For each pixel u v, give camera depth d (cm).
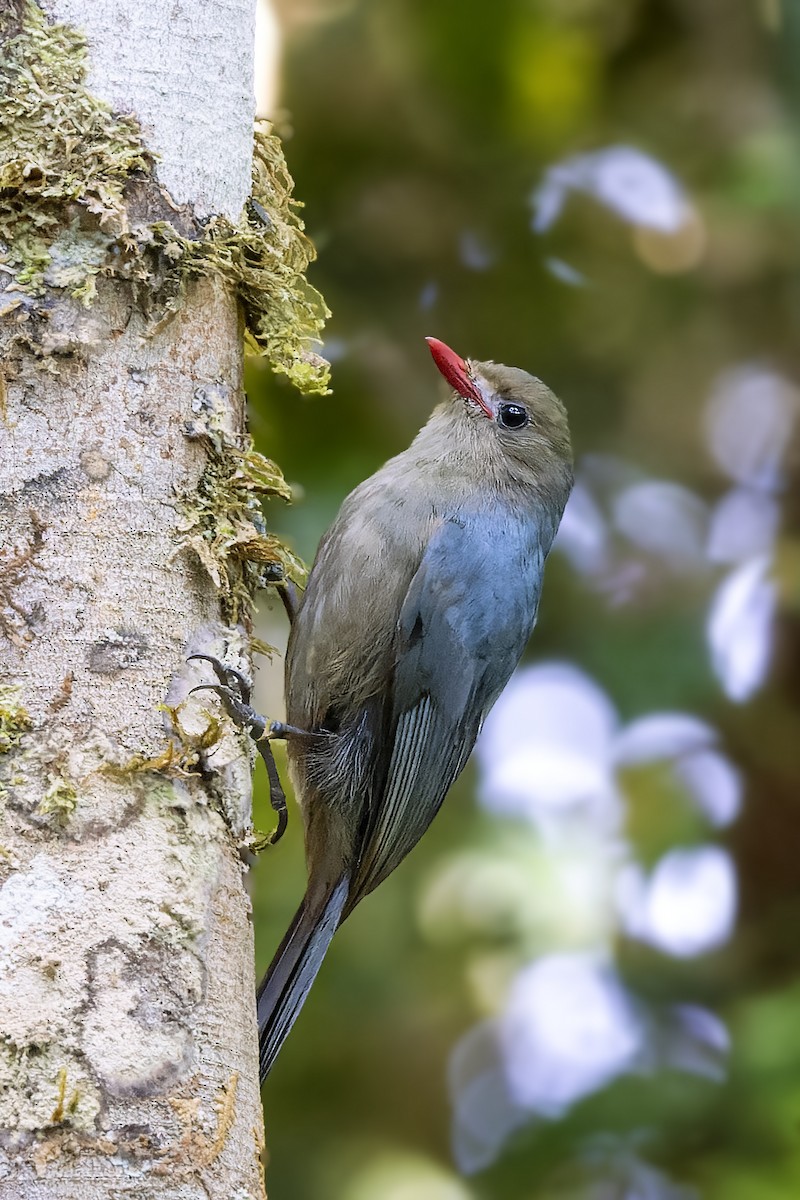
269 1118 1233
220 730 622
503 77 1289
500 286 1332
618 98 1342
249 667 685
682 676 1295
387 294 1318
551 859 1280
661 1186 1154
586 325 1364
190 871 607
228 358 691
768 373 1435
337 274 1310
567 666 1325
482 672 927
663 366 1396
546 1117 1204
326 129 1291
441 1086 1261
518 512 961
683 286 1379
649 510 1392
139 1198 557
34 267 642
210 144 687
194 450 661
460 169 1317
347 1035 1255
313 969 861
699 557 1369
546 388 1010
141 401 650
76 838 591
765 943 1277
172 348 663
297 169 1290
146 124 668
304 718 891
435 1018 1262
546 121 1312
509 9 1270
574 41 1301
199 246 673
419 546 901
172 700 625
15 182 640
